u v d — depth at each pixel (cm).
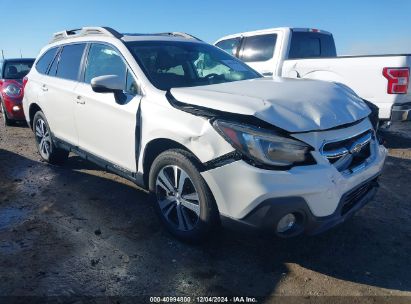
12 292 283
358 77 667
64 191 480
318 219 286
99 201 447
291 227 290
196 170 310
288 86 347
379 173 343
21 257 328
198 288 289
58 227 383
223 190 293
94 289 288
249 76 441
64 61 514
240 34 877
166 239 357
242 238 357
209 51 461
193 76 409
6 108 880
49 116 532
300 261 324
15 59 958
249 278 301
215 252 335
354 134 313
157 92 357
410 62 623
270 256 331
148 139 352
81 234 368
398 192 474
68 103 473
